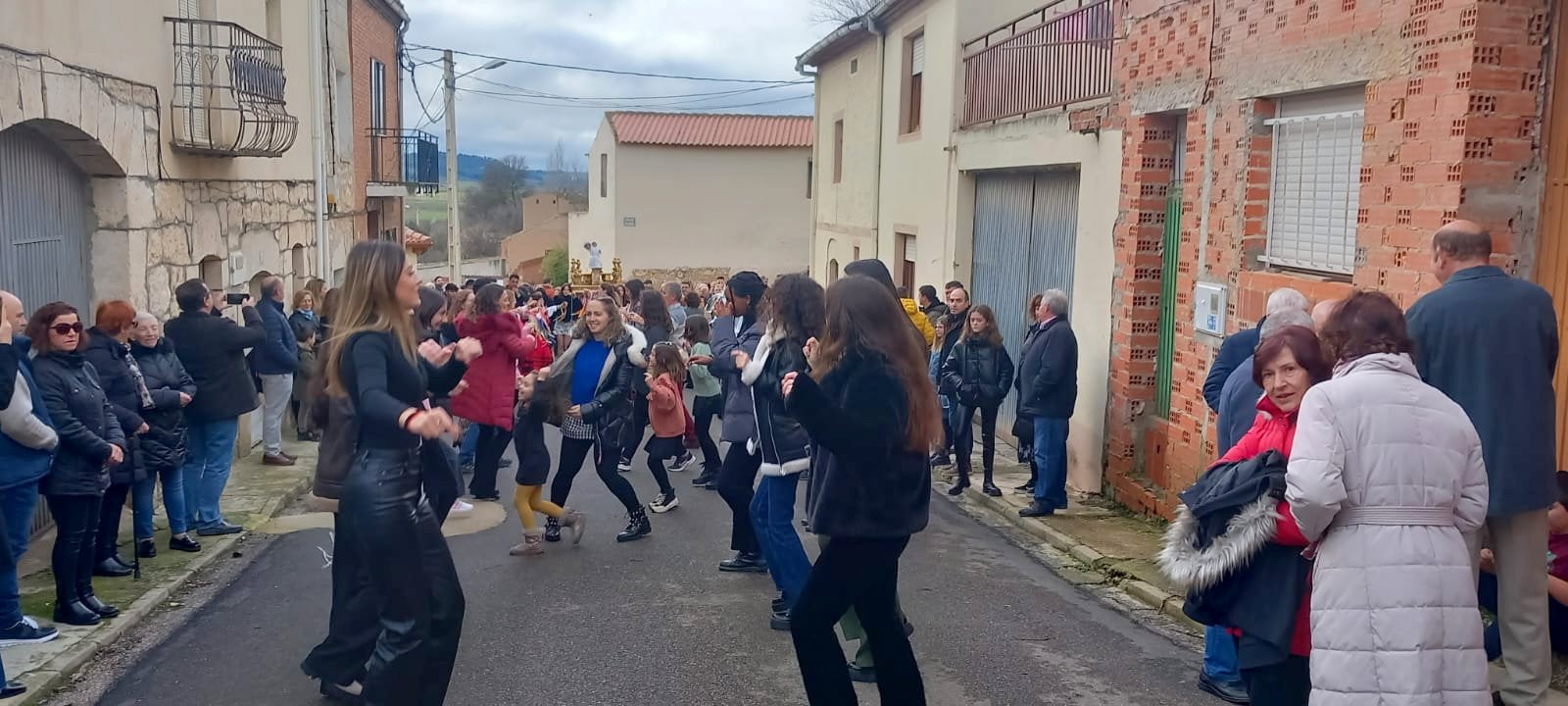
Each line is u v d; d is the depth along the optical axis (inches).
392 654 172.1
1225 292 299.6
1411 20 226.8
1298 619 145.1
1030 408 340.2
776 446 224.8
